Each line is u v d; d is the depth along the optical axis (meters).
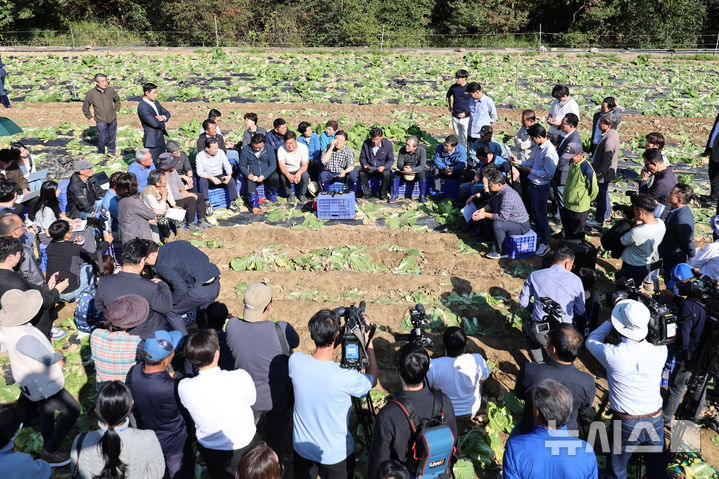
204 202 9.80
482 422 5.89
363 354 4.48
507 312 7.66
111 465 3.81
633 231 6.87
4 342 5.02
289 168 10.44
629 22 26.70
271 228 9.72
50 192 7.81
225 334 5.31
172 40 27.08
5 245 5.63
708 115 15.55
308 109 15.70
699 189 11.45
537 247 9.02
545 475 3.78
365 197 11.01
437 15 29.73
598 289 8.16
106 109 12.38
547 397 3.76
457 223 9.90
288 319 7.45
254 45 25.44
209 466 4.47
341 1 25.42
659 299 5.97
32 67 19.67
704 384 5.45
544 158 8.59
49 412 5.23
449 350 5.33
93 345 4.97
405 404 4.02
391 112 15.66
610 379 4.81
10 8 25.97
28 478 3.80
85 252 7.37
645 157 7.97
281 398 4.79
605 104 10.52
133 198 7.32
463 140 11.91
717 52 23.53
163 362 4.42
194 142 13.32
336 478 4.47
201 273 6.03
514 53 22.91
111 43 25.70
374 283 8.26
